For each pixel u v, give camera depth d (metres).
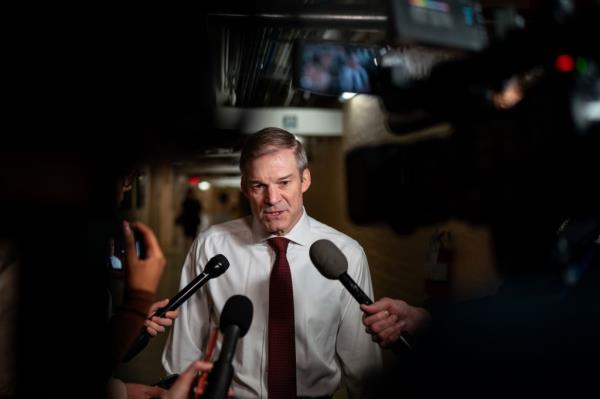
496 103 0.57
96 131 0.95
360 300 1.16
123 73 0.99
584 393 0.56
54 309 0.90
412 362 0.75
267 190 1.36
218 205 26.20
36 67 0.90
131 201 1.10
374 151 0.67
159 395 1.26
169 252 9.98
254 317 1.43
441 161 0.58
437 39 0.81
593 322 0.56
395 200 0.63
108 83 0.96
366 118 4.32
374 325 1.12
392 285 3.81
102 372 0.92
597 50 0.54
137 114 1.01
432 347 0.72
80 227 0.92
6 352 0.89
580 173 0.50
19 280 0.89
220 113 4.79
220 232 1.56
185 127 3.04
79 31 0.93
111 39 0.97
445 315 0.73
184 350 1.48
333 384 1.45
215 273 1.31
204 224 14.14
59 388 0.90
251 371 1.39
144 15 1.07
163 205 11.36
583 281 0.57
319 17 1.48
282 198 1.36
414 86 0.66
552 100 0.51
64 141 0.92
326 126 5.32
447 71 0.62
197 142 4.55
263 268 1.46
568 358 0.57
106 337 0.91
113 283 1.11
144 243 0.97
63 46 0.91
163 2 1.52
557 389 0.57
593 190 0.50
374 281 4.38
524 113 0.52
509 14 0.84
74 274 0.91
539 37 0.56
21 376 0.89
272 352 1.36
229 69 3.91
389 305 1.14
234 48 3.29
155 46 1.53
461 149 0.56
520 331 0.61
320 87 1.72
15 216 0.89
